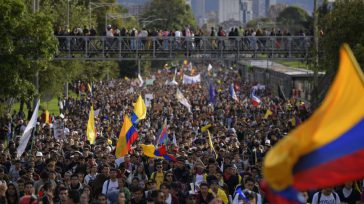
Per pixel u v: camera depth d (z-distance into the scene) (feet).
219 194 141.08
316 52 389.19
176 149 216.33
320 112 74.90
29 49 307.37
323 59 384.47
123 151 210.38
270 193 76.89
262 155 211.00
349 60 75.36
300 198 78.64
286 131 314.55
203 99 535.19
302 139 74.95
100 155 201.98
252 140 246.27
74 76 575.38
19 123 342.85
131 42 455.63
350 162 76.33
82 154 202.39
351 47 364.38
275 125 327.47
